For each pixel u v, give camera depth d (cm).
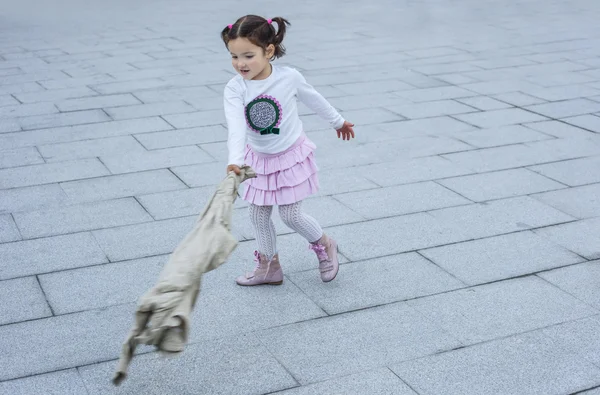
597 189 554
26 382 326
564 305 393
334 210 514
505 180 571
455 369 337
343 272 429
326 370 336
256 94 370
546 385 325
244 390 322
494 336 364
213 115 738
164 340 276
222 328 371
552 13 1393
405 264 438
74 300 395
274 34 363
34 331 366
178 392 320
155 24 1314
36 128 695
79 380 328
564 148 645
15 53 1045
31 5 1572
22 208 515
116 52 1048
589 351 351
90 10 1502
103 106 769
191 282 286
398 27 1255
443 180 571
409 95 812
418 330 369
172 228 484
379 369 337
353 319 379
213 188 552
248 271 429
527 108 764
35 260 439
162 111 751
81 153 628
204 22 1334
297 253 454
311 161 397
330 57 1007
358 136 675
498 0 1585
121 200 530
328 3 1587
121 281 415
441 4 1545
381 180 570
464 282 417
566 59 989
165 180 568
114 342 357
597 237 474
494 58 998
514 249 457
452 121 721
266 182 388
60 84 860
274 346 355
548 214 509
